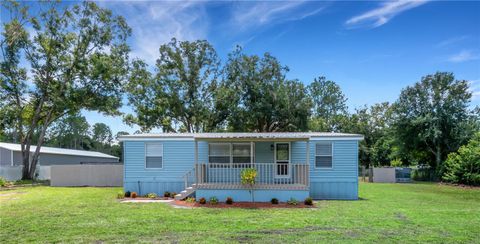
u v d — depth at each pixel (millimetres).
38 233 8242
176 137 17078
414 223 9633
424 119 32875
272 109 35438
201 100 36656
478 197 17516
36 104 29359
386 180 30891
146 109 34719
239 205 13414
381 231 8531
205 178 15859
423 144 34844
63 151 38594
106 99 29266
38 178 29750
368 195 18141
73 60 28234
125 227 8938
